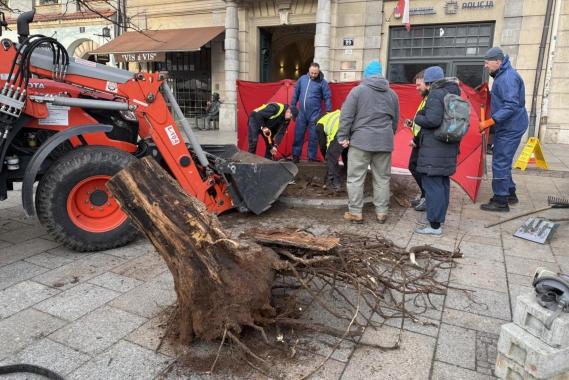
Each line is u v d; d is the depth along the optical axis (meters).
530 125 11.75
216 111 15.79
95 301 3.18
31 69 3.99
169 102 4.59
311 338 2.72
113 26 17.52
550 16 11.05
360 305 3.13
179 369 2.43
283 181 5.27
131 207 2.56
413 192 6.52
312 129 7.38
